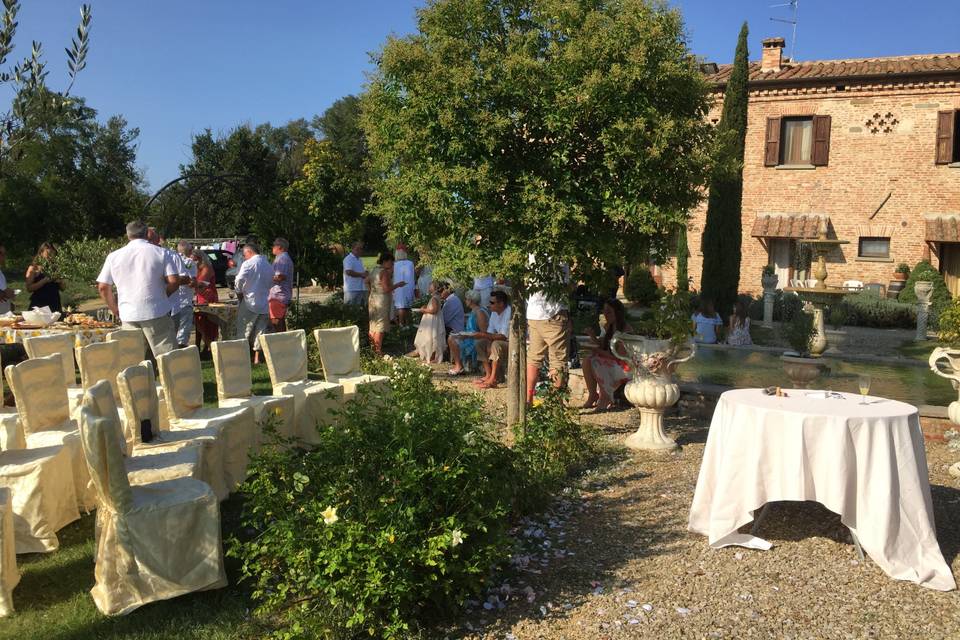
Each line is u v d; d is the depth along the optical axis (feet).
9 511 12.11
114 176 152.97
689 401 26.53
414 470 11.88
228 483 18.15
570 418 21.09
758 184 70.95
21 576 13.37
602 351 27.12
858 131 67.05
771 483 14.19
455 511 12.40
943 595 12.39
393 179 20.43
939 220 64.64
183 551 12.15
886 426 13.48
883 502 13.32
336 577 11.31
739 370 32.99
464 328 38.22
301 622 10.93
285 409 20.94
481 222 19.61
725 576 13.06
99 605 11.84
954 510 16.29
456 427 13.50
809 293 45.73
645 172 18.80
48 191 97.55
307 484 12.75
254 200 50.78
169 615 11.79
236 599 12.35
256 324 34.01
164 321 25.67
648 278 69.62
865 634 11.10
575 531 15.47
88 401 12.55
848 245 68.33
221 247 96.22
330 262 49.01
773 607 11.93
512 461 15.79
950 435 22.36
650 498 17.40
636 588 12.66
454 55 18.98
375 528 11.53
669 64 18.44
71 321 28.91
